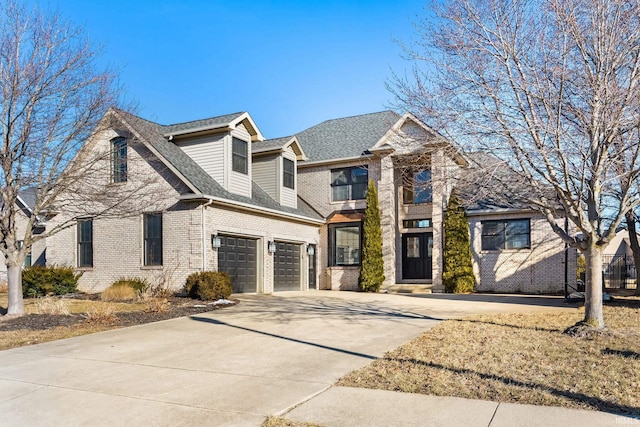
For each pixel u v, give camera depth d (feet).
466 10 33.01
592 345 27.50
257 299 56.44
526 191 34.01
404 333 33.65
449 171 36.14
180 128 63.82
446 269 67.92
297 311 45.57
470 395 19.35
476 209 69.51
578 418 16.58
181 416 18.15
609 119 28.99
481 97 32.27
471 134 32.09
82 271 61.67
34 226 50.29
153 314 43.01
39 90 41.34
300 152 75.56
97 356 28.12
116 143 59.21
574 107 30.27
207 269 54.70
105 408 19.21
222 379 22.97
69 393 21.21
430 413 17.56
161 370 24.81
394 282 72.84
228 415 18.12
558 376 21.45
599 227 34.32
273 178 71.05
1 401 20.31
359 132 82.94
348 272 75.72
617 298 54.95
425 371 22.94
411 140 37.88
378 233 71.82
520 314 41.24
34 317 41.68
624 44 29.55
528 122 29.66
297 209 74.64
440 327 35.01
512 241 68.90
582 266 83.82
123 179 58.75
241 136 63.67
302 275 74.23
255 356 27.53
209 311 45.44
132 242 59.00
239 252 61.31
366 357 26.73
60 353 29.01
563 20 30.58
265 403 19.35
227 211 58.49
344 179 78.33
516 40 32.40
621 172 30.50
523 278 67.36
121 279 57.21
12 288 42.50
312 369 24.45
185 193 55.36
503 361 24.26
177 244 55.77
